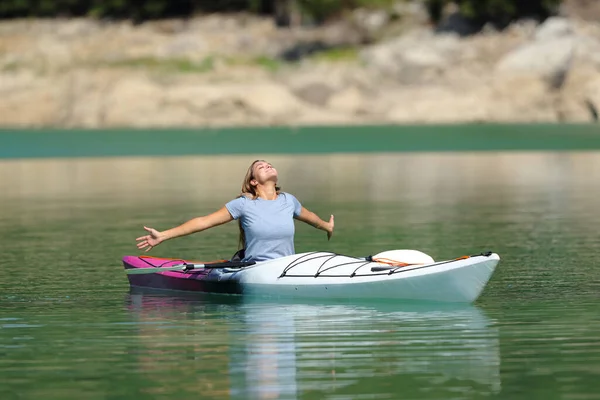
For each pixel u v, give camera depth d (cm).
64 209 5403
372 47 19162
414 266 2725
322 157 10038
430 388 1902
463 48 18300
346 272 2792
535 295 2820
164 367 2080
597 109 16500
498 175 7469
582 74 16800
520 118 16812
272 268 2869
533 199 5631
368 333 2377
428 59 17825
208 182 7112
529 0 19538
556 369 2027
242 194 2936
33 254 3747
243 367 2072
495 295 2833
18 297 2897
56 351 2227
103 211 5262
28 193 6438
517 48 18075
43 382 1970
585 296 2797
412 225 4491
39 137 14300
